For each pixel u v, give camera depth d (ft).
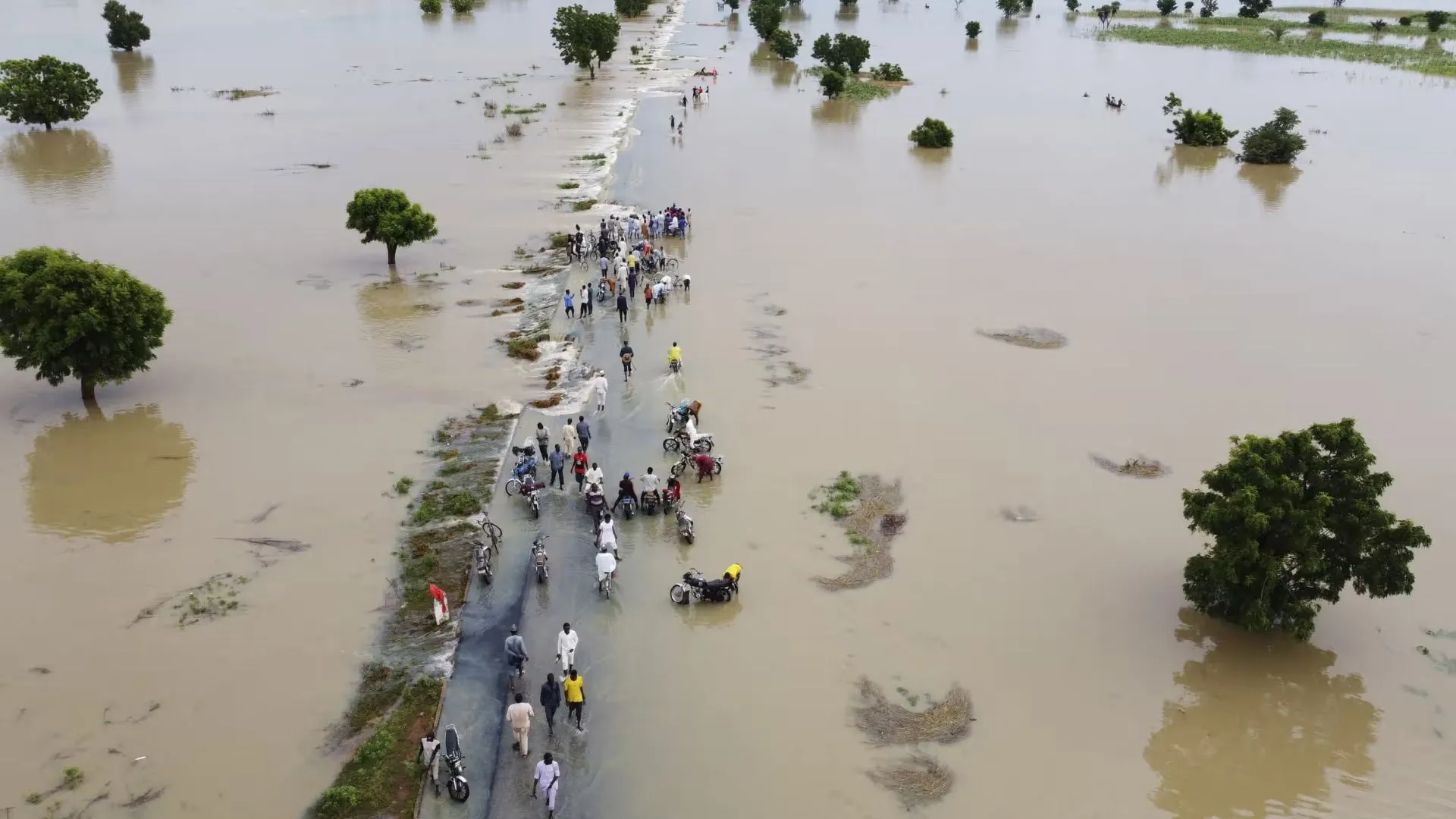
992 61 309.42
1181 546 68.90
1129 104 240.73
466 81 261.24
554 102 236.63
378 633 59.82
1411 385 94.22
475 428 85.10
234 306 111.34
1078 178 173.58
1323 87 258.57
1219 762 51.03
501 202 153.58
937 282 121.29
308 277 121.29
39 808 46.96
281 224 141.90
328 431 84.17
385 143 192.44
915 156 188.65
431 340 103.24
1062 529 71.00
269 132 200.85
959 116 227.20
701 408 88.63
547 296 116.06
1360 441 56.85
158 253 128.16
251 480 76.38
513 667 56.44
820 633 60.23
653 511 72.28
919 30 380.17
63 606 61.72
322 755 50.78
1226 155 191.31
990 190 164.55
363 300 114.11
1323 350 102.22
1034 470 78.74
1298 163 184.24
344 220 144.36
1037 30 385.50
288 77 264.11
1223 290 119.34
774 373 96.02
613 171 172.76
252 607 61.82
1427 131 207.10
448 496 74.28
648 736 52.31
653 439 83.76
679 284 119.65
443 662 57.41
